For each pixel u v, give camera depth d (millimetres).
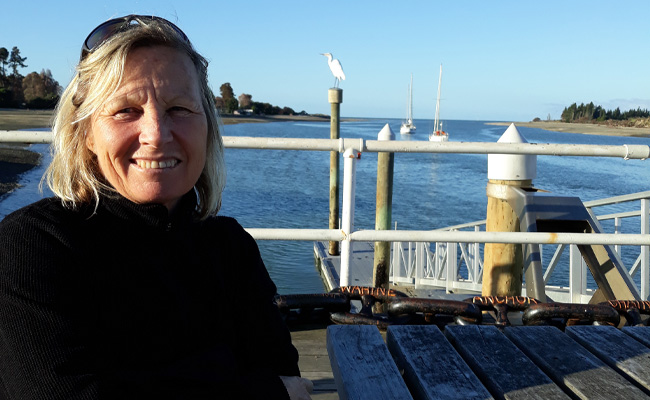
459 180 38938
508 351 1606
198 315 1162
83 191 1081
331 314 2637
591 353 1637
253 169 40469
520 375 1456
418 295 7648
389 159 6367
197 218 1277
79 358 938
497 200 4312
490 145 2830
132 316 1043
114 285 1031
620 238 2773
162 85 1083
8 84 114812
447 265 7730
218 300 1224
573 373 1482
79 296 991
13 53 117375
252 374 1197
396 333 1713
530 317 2514
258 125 141750
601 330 1821
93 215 1062
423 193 30797
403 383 1402
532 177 4242
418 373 1450
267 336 1355
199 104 1147
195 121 1131
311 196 26750
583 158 72875
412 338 1677
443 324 2617
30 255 960
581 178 45219
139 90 1072
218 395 1055
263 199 25156
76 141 1101
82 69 1086
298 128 138250
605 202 4434
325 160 51000
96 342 1003
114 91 1062
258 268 1390
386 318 2613
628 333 1841
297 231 2732
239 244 1355
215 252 1281
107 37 1078
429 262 8844
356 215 21969
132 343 1043
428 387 1379
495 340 1683
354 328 1733
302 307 2641
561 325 2543
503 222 4305
